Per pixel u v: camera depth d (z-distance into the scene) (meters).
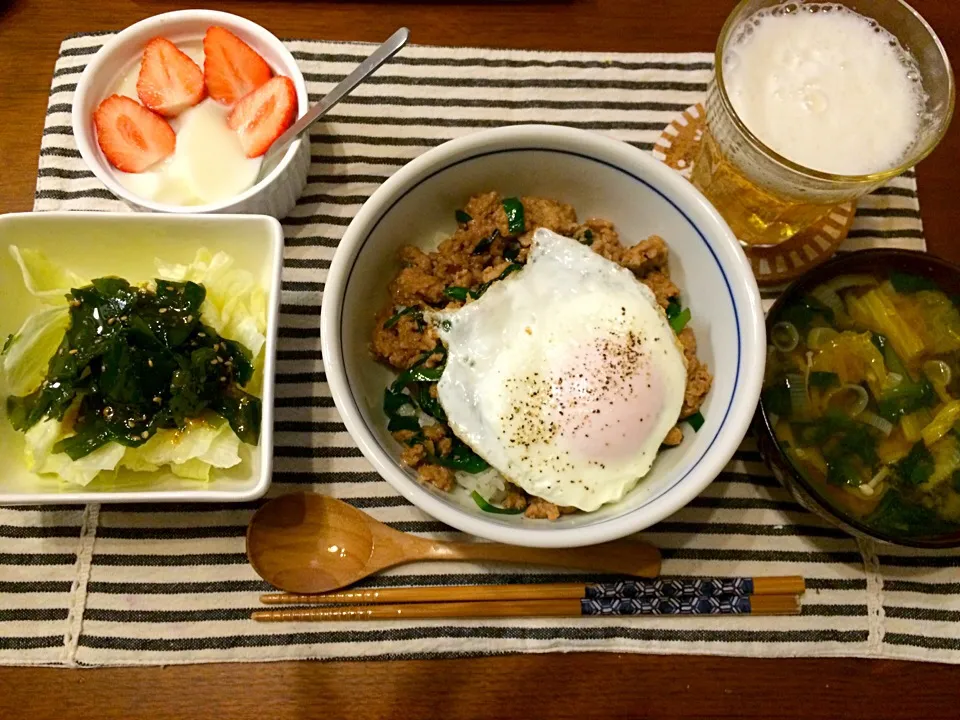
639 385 0.28
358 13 0.37
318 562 0.31
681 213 0.29
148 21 0.32
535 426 0.28
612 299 0.29
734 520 0.32
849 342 0.32
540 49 0.37
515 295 0.29
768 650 0.30
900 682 0.31
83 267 0.32
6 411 0.29
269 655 0.30
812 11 0.32
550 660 0.30
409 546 0.31
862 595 0.31
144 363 0.29
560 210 0.31
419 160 0.28
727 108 0.29
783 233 0.35
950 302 0.32
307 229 0.34
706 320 0.29
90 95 0.32
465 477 0.30
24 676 0.29
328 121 0.36
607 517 0.27
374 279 0.30
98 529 0.31
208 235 0.31
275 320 0.29
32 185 0.35
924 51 0.30
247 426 0.30
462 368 0.29
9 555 0.30
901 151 0.30
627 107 0.37
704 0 0.38
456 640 0.30
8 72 0.36
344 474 0.32
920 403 0.31
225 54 0.32
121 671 0.30
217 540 0.31
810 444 0.31
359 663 0.30
